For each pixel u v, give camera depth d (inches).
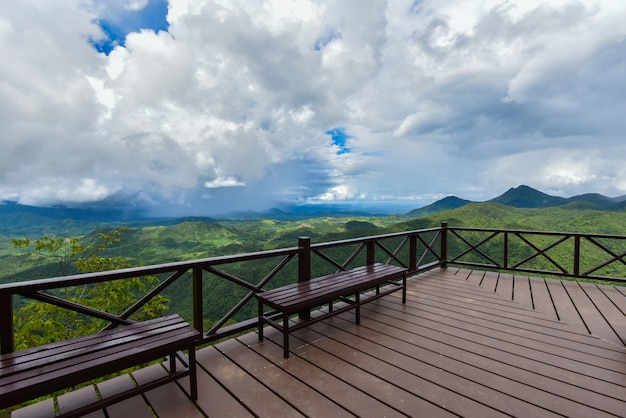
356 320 118.1
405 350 96.9
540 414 66.7
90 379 58.1
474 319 121.7
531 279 180.5
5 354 61.9
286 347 93.3
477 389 76.0
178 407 71.3
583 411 67.6
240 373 85.1
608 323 117.1
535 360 90.0
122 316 83.7
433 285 170.2
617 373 82.7
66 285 73.0
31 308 197.2
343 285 115.1
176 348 69.8
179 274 93.0
